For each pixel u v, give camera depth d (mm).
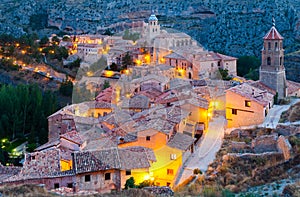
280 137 40969
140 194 27609
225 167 36094
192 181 33719
